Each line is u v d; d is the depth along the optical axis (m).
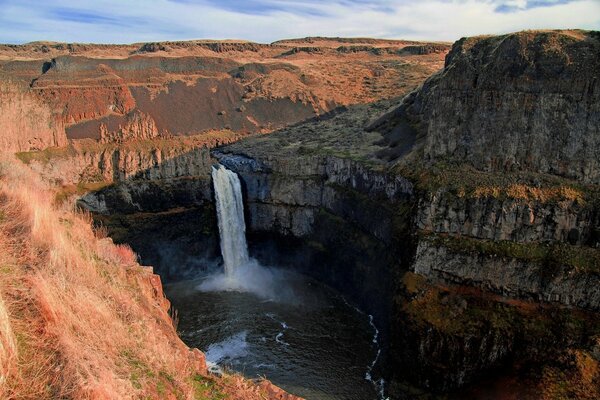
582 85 43.94
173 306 57.44
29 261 22.42
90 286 23.33
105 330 19.88
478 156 49.44
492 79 48.94
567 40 46.62
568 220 41.47
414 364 41.84
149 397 17.52
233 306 57.34
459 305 42.03
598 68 43.47
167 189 67.56
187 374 20.95
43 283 19.31
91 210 63.94
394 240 50.69
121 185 65.88
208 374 22.92
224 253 66.75
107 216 64.88
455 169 49.62
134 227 65.38
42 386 15.52
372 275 54.75
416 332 41.56
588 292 38.56
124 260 33.00
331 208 64.62
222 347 48.56
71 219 35.41
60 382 15.74
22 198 29.00
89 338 18.55
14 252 22.83
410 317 42.72
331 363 46.09
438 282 44.88
